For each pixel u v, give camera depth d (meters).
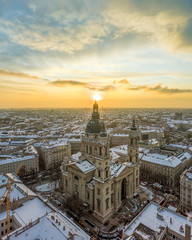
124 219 103.56
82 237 64.38
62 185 141.62
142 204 118.88
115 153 191.00
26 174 173.62
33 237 64.00
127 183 124.62
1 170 155.38
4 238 64.19
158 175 155.12
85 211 111.31
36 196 101.19
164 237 67.56
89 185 111.44
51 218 72.62
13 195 98.50
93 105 142.50
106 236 88.94
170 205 116.94
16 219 82.25
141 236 61.31
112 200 110.56
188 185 110.19
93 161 127.25
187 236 61.31
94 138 132.75
